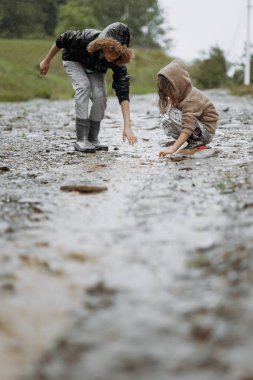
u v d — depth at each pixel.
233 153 11.73
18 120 21.55
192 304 4.59
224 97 37.44
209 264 5.40
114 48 11.40
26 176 10.05
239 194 7.90
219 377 3.61
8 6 110.50
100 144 12.96
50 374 3.71
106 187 8.59
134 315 4.46
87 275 5.28
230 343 3.99
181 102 11.45
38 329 4.32
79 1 126.06
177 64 11.45
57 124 19.75
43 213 7.44
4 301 4.80
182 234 6.30
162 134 15.91
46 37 110.38
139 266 5.44
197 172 9.77
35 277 5.29
